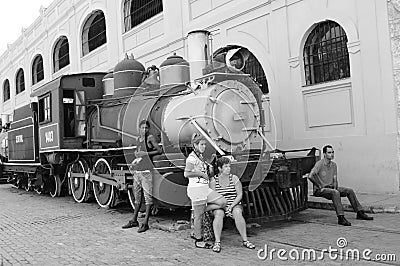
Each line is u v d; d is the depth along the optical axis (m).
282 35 11.54
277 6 11.62
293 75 11.30
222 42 13.43
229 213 6.04
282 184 7.29
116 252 6.08
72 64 22.97
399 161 9.24
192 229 6.71
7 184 21.45
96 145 10.69
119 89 10.27
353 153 10.01
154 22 16.67
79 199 11.88
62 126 11.54
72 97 11.68
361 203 8.48
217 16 13.52
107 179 10.02
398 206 7.98
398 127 9.26
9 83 34.28
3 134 19.02
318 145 10.70
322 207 8.75
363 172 9.84
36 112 14.09
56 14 24.56
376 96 9.59
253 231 6.94
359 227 6.83
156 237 6.92
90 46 22.08
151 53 16.84
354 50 9.95
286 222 7.56
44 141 12.71
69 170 12.59
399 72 9.20
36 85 28.56
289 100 11.41
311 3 10.82
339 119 10.33
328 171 7.52
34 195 15.07
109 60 19.55
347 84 10.16
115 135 9.84
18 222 9.24
